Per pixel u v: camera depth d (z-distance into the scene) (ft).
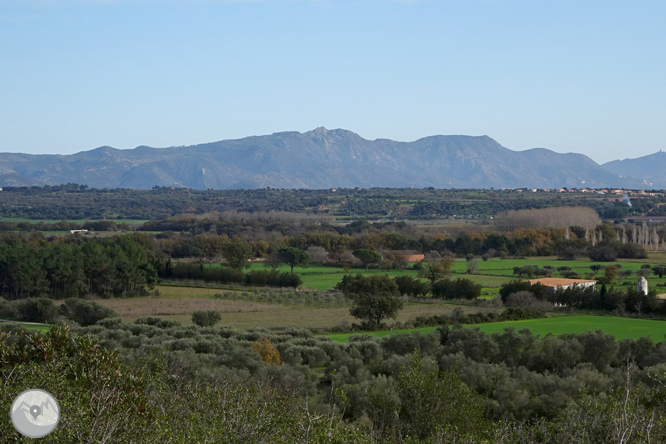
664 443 57.31
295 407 65.21
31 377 55.16
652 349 179.22
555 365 173.47
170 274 403.13
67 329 64.18
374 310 252.62
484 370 144.77
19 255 344.08
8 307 267.39
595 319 260.62
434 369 94.58
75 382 56.29
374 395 94.12
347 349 187.83
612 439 59.21
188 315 279.28
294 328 231.91
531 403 123.44
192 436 54.90
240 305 308.40
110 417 51.80
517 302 296.51
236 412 60.64
